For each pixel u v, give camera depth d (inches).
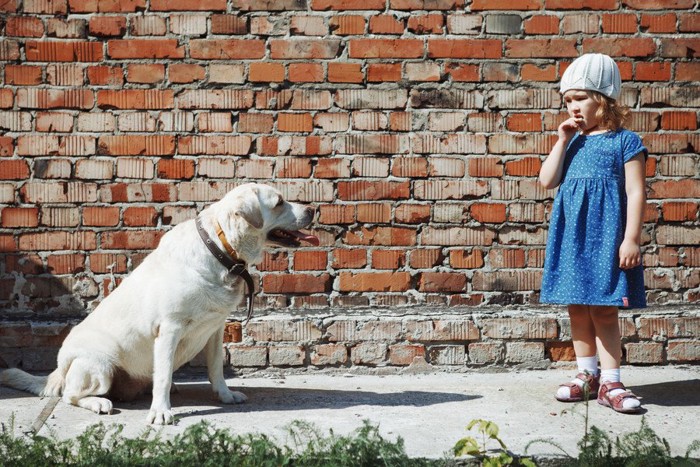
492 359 221.6
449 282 223.8
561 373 219.0
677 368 222.8
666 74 223.3
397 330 219.9
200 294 178.7
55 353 216.4
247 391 202.4
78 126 218.7
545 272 190.1
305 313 221.5
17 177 218.1
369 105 221.8
